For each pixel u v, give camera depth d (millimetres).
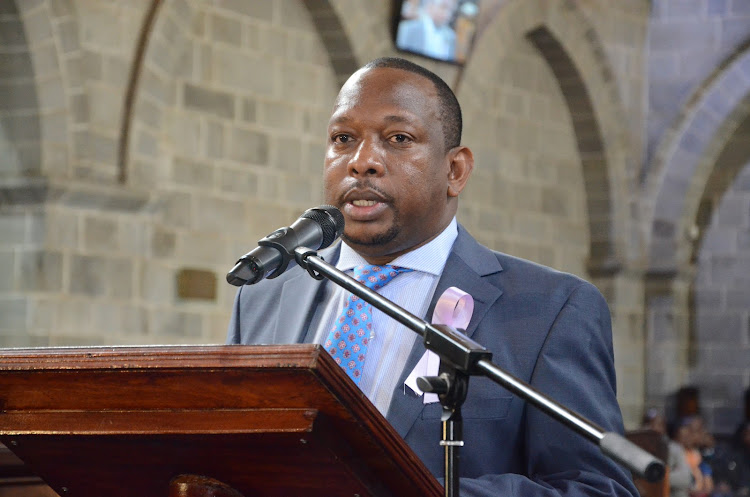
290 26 14031
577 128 17594
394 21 14609
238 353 2135
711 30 17906
